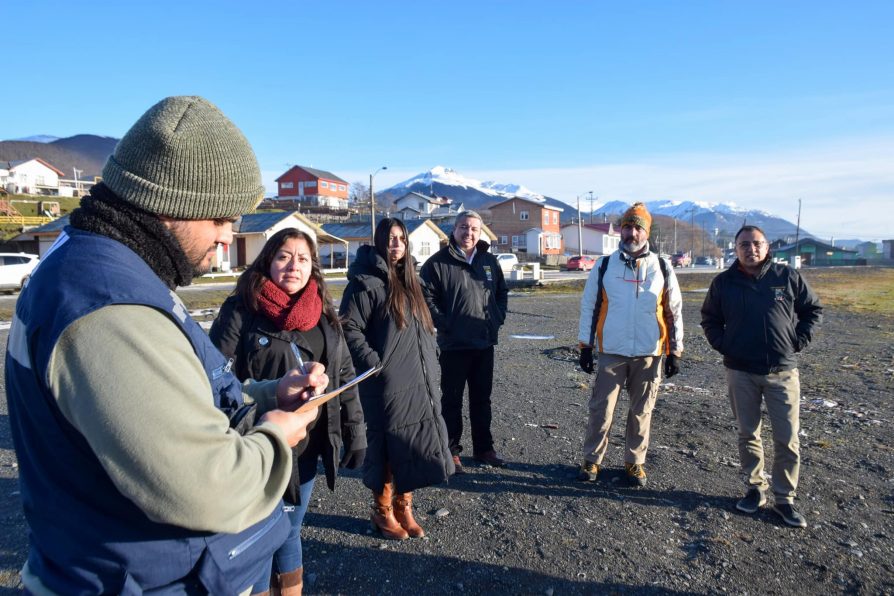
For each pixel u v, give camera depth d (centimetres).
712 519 370
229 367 138
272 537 140
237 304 256
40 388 104
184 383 107
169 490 101
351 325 334
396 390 333
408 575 307
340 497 404
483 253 486
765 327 373
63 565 109
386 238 345
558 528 358
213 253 134
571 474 443
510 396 665
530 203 6619
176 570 114
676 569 314
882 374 779
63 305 102
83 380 99
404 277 348
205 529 107
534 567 315
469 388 472
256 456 116
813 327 376
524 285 2550
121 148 118
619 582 302
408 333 339
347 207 8444
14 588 290
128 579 109
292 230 259
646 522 367
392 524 346
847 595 292
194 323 128
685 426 551
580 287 2503
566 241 7300
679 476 437
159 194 115
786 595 292
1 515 364
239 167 124
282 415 133
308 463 253
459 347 450
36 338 104
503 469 453
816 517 373
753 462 386
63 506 108
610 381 427
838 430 540
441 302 459
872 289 2392
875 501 394
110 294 104
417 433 334
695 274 3478
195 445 104
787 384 373
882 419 574
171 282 125
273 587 250
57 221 3209
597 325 434
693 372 798
